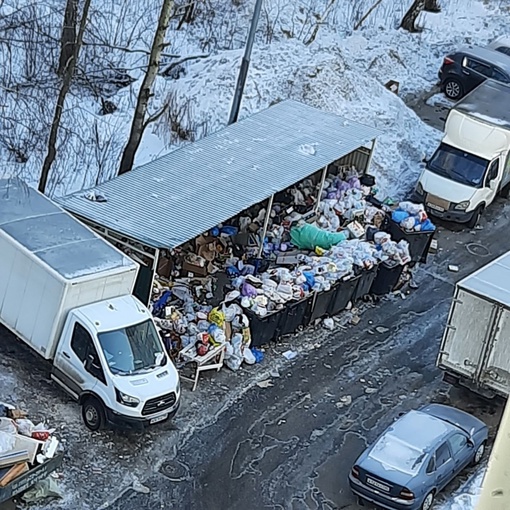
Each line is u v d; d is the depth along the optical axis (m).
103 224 16.97
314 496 14.26
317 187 22.22
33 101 22.70
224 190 18.89
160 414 14.67
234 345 17.31
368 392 17.31
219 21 30.17
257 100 25.94
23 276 15.27
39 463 12.69
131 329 15.09
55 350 15.09
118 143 22.91
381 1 34.97
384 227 21.66
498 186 25.00
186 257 18.77
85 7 19.67
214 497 13.88
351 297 19.84
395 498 13.41
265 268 19.42
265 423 15.93
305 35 31.39
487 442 15.97
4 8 24.73
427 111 29.94
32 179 21.14
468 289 16.16
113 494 13.49
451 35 35.41
